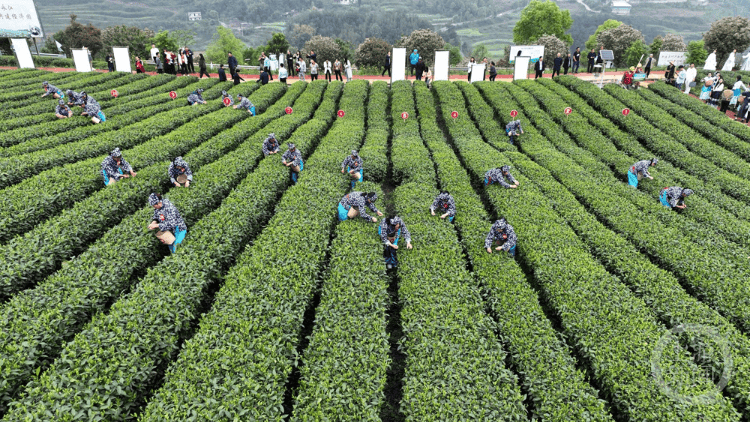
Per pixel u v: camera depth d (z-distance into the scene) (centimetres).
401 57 4284
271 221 1645
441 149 2670
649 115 3294
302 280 1306
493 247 1606
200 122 2788
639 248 1695
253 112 3172
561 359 1084
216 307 1176
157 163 2067
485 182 2120
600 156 2672
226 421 856
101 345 993
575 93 3934
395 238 1548
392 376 1204
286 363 1029
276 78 5331
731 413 962
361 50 6931
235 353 1009
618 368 1059
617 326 1191
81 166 1928
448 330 1165
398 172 2334
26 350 962
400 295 1345
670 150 2727
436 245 1566
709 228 1814
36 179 1756
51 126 2558
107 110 3028
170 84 4003
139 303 1130
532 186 2098
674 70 4153
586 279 1391
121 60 4584
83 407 853
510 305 1282
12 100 3244
